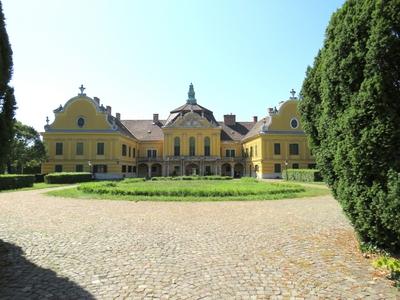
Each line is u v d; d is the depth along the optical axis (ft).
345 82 22.85
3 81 25.67
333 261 22.33
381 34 20.13
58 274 20.21
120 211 47.44
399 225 19.72
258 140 194.08
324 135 26.50
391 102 20.22
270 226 35.19
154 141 226.99
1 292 17.44
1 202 59.41
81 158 183.93
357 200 22.41
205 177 166.50
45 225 35.94
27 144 166.09
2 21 25.70
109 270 20.95
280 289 17.72
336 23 25.09
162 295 17.07
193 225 36.09
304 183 122.62
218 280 19.13
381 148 20.48
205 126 219.82
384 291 17.30
